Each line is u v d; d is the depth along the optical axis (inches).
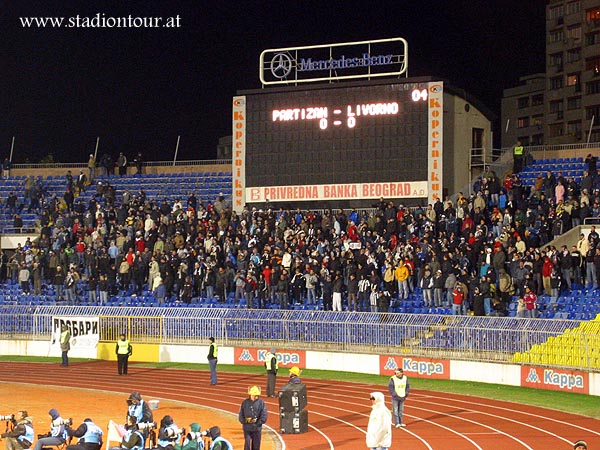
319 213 1811.0
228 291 1766.7
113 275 1835.6
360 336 1482.5
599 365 1202.6
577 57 4335.6
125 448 800.9
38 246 1972.2
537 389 1277.1
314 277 1630.2
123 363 1507.1
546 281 1454.2
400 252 1600.6
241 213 1899.6
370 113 1797.5
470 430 1003.3
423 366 1412.4
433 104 1749.5
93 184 2288.4
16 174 2409.0
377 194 1791.3
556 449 895.7
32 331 1774.1
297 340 1549.0
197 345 1643.7
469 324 1374.3
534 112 4598.9
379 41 1825.8
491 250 1513.3
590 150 1946.4
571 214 1594.5
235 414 1140.5
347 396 1258.0
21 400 1262.3
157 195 2193.7
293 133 1861.5
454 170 1813.5
